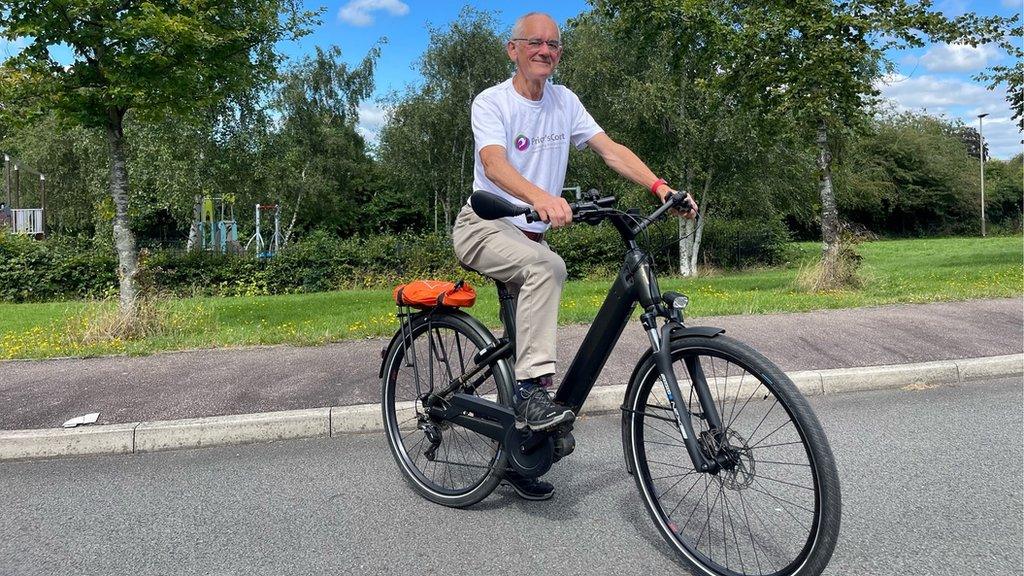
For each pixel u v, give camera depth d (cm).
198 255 1900
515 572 266
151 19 748
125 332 793
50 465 408
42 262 1828
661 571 264
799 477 251
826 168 1127
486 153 282
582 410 482
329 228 3359
